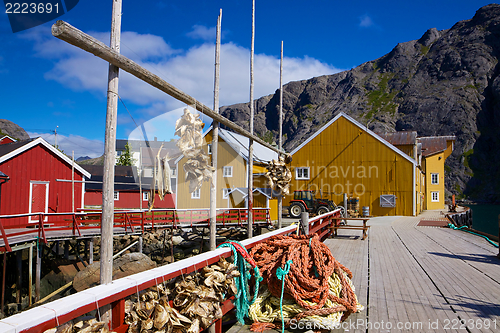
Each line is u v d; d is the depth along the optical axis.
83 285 11.14
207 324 2.84
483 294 4.89
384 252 8.53
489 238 10.89
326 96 169.62
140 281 2.38
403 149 26.72
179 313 2.73
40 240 12.02
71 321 2.05
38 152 15.78
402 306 4.38
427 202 34.31
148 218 14.96
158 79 2.58
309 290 3.89
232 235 17.09
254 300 3.96
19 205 14.93
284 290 3.94
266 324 3.77
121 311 2.24
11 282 13.06
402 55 161.12
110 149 2.28
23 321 1.57
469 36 135.75
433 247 9.41
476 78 119.06
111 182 2.31
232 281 3.44
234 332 3.69
